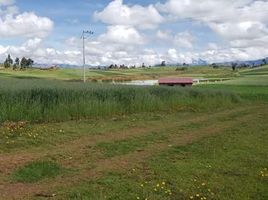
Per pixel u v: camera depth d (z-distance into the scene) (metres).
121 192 10.52
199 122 26.64
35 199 9.84
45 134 18.23
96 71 197.88
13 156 14.05
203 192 10.93
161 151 16.06
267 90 76.69
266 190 11.39
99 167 13.16
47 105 23.33
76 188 10.73
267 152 16.50
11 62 183.75
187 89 42.72
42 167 12.56
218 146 17.52
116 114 27.38
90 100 26.25
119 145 16.84
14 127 18.56
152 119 26.83
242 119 29.94
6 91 22.44
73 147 16.08
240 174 12.94
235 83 114.75
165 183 11.51
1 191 10.45
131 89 33.09
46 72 157.88
